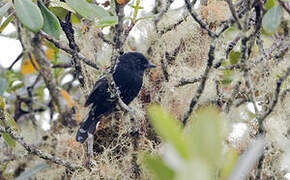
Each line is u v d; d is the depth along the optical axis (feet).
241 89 26.89
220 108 24.94
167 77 27.22
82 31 29.78
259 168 20.93
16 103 35.27
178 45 29.04
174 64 28.71
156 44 29.43
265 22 21.18
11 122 27.61
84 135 28.55
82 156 26.27
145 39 29.60
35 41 25.68
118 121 28.99
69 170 27.58
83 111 31.53
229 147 22.85
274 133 24.71
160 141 26.21
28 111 35.42
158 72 29.68
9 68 36.73
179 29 29.14
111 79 25.35
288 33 28.02
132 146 25.81
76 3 25.79
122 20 24.59
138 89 30.45
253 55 27.91
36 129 32.27
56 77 35.60
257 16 22.86
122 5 24.35
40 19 22.95
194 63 28.68
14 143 27.20
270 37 29.76
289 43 26.91
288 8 21.44
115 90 25.71
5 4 26.16
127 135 27.04
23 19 22.71
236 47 28.30
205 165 9.63
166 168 10.07
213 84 26.35
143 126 26.53
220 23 28.32
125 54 31.65
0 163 30.55
